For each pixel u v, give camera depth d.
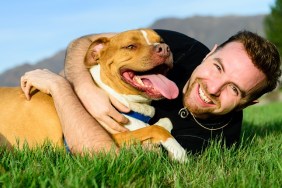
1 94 1.41
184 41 1.59
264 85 1.42
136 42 1.35
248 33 1.41
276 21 10.67
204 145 1.41
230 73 1.36
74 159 1.13
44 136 1.35
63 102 1.26
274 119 2.65
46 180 0.97
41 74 1.35
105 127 1.31
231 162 1.23
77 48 1.49
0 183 0.98
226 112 1.42
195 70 1.42
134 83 1.35
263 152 1.40
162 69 1.37
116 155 1.13
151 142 1.27
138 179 1.04
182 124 1.44
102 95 1.31
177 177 1.08
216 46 1.50
